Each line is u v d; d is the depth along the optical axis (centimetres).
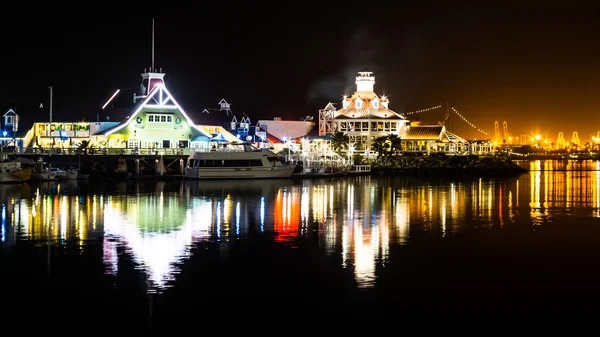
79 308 3516
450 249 4919
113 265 4350
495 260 4556
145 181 11175
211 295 3731
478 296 3741
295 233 5569
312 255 4684
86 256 4603
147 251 4784
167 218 6419
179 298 3675
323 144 15712
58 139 13225
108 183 10694
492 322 3366
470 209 7306
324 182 11375
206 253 4731
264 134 17050
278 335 3209
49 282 3947
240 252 4778
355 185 10781
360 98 18000
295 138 17275
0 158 10700
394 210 7162
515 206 7650
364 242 5175
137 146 12800
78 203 7688
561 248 4975
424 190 9881
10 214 6650
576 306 3578
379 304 3606
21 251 4759
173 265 4372
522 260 4556
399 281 4016
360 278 4081
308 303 3616
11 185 10169
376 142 16038
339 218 6488
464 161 15700
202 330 3256
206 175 11556
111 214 6681
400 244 5100
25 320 3356
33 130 13512
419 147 17450
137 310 3497
